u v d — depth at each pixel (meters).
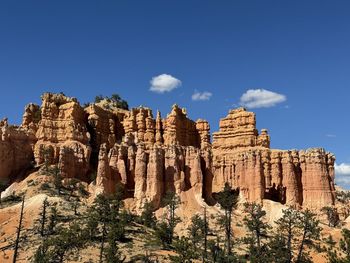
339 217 159.25
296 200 165.75
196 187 152.00
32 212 123.12
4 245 104.00
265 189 166.62
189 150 159.12
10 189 147.25
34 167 159.38
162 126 189.62
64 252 91.81
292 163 171.00
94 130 178.75
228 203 124.69
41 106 175.75
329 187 169.25
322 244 114.31
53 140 167.00
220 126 189.62
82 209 126.62
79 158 160.62
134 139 175.50
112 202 119.62
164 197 148.62
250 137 181.38
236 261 98.12
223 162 174.12
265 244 107.12
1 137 158.00
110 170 152.88
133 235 110.75
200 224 112.31
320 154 172.25
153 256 95.69
